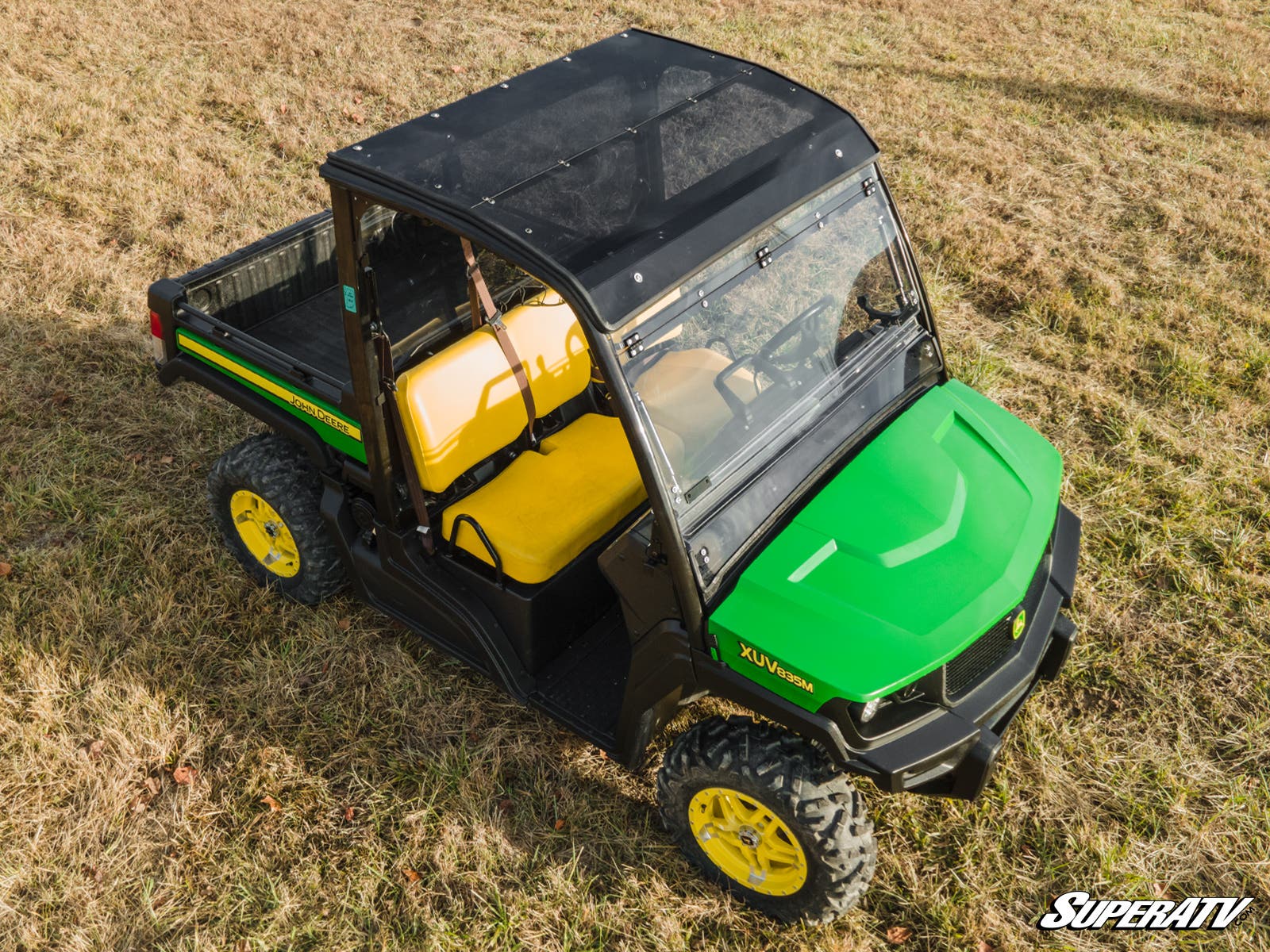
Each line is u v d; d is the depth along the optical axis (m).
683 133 3.31
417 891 3.46
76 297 6.17
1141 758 3.89
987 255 6.86
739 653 2.93
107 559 4.60
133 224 6.72
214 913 3.40
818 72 9.31
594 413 4.35
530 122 3.33
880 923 3.40
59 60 8.79
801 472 3.23
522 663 3.71
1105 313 6.32
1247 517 4.96
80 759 3.81
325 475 3.90
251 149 7.69
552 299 4.01
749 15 10.42
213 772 3.82
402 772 3.81
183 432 5.26
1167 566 4.67
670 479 2.89
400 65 9.02
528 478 3.85
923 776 2.97
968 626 2.91
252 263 4.48
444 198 2.95
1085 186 7.77
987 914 3.39
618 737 3.41
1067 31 10.35
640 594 3.08
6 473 4.99
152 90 8.34
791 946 3.32
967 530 3.15
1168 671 4.24
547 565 3.51
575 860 3.50
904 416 3.49
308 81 8.70
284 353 4.19
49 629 4.28
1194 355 5.94
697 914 3.41
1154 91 9.17
